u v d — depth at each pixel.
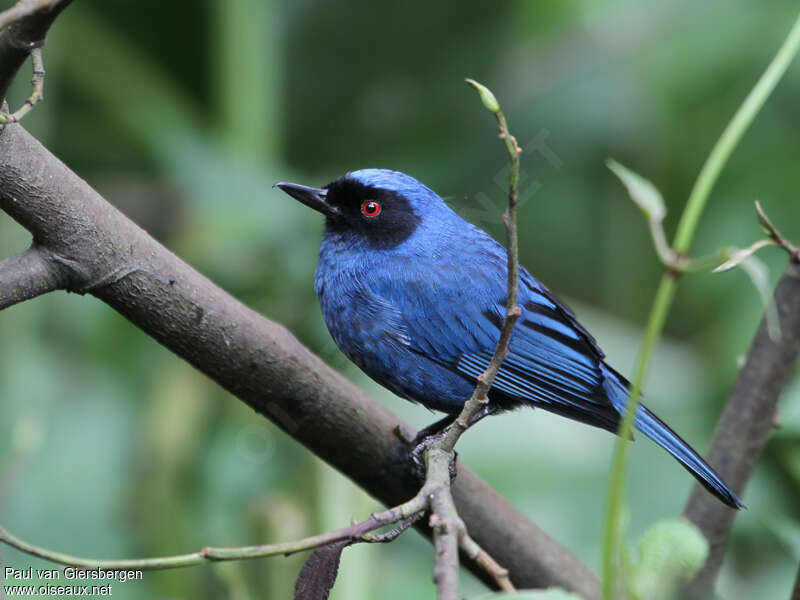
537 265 14.92
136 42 13.12
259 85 12.62
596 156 14.80
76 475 10.73
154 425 10.66
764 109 14.64
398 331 10.34
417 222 10.46
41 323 11.71
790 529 7.55
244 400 7.28
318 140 13.46
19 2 5.18
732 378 12.36
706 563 8.30
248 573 9.05
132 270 6.65
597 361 10.38
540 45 15.18
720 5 15.06
